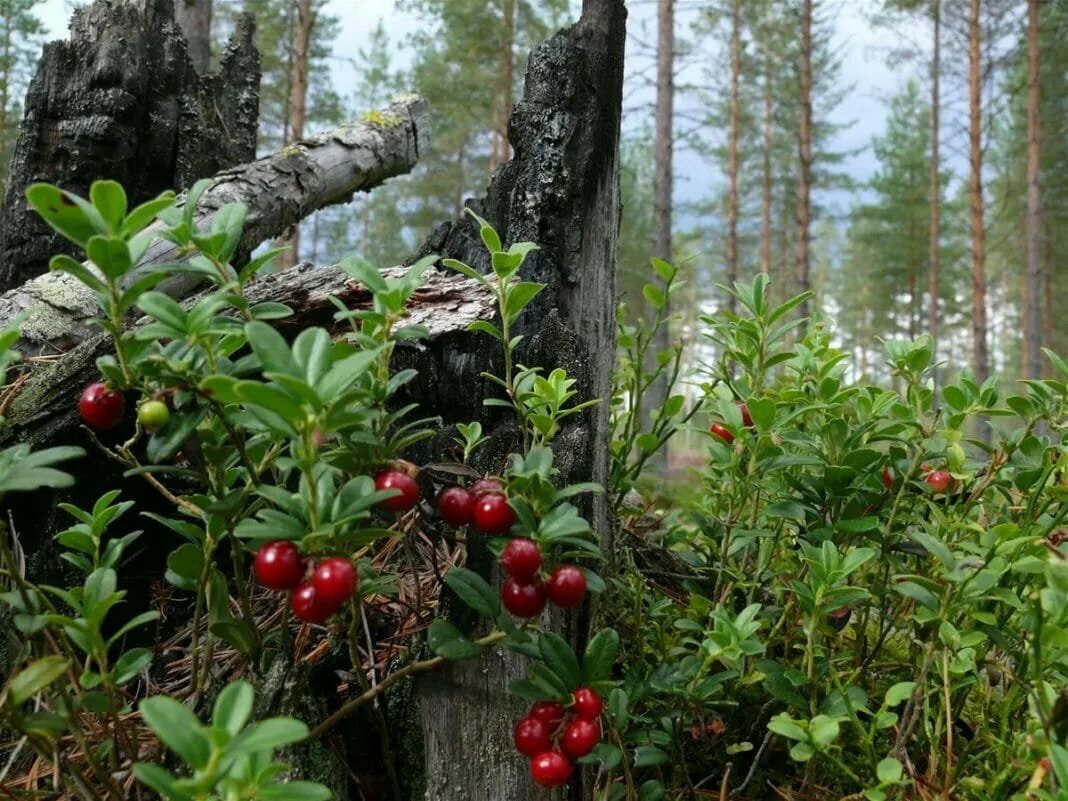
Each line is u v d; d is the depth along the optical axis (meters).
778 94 26.70
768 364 2.29
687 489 5.23
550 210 2.40
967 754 2.01
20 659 1.44
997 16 18.81
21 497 2.21
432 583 2.15
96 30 3.88
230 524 1.51
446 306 2.33
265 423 1.18
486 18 19.56
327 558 1.21
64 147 3.75
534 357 2.21
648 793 1.81
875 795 1.60
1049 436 2.45
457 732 1.78
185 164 4.04
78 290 2.87
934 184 24.14
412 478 1.48
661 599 2.64
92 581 1.50
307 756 1.68
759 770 2.12
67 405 2.16
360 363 1.16
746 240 32.16
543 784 1.45
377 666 1.86
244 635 1.62
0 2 22.25
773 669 1.86
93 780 1.67
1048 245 27.78
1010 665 2.26
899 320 34.84
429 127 5.06
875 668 2.31
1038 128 19.27
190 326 1.31
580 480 2.04
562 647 1.57
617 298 2.85
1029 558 1.66
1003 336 41.38
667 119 16.12
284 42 18.52
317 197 4.23
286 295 2.37
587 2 2.48
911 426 2.19
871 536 2.15
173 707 0.95
